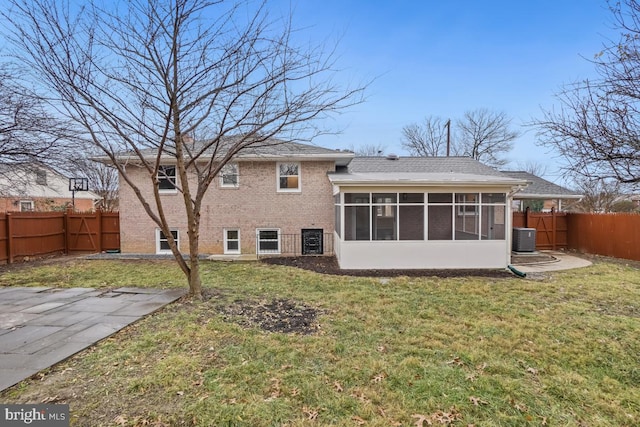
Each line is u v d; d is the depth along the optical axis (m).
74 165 7.63
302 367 3.65
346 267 9.62
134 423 2.66
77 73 5.22
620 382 3.51
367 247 9.64
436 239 9.70
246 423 2.71
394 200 9.73
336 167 13.88
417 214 9.70
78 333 4.54
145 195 12.58
